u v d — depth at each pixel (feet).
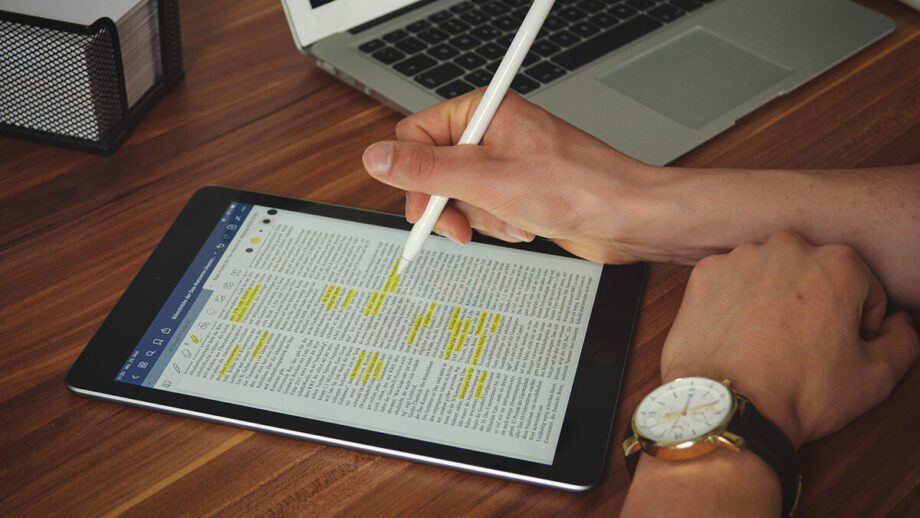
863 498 1.70
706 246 2.16
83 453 1.77
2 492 1.70
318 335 1.96
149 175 2.45
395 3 2.94
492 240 2.24
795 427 1.68
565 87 2.68
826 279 1.91
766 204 2.14
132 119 2.58
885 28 3.02
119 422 1.82
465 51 2.81
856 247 2.13
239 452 1.77
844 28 3.01
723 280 1.96
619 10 3.05
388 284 2.09
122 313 2.01
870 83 2.83
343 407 1.81
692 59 2.85
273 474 1.73
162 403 1.82
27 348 1.97
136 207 2.35
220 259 2.15
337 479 1.73
